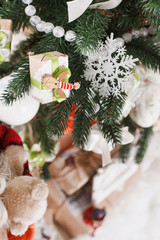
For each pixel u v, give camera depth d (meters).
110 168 1.24
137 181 1.57
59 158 1.23
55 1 0.67
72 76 0.66
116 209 1.50
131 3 0.67
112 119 0.68
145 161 1.41
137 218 1.51
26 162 0.77
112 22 0.70
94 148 0.80
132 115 0.86
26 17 0.66
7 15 0.66
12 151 0.73
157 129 1.20
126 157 0.99
